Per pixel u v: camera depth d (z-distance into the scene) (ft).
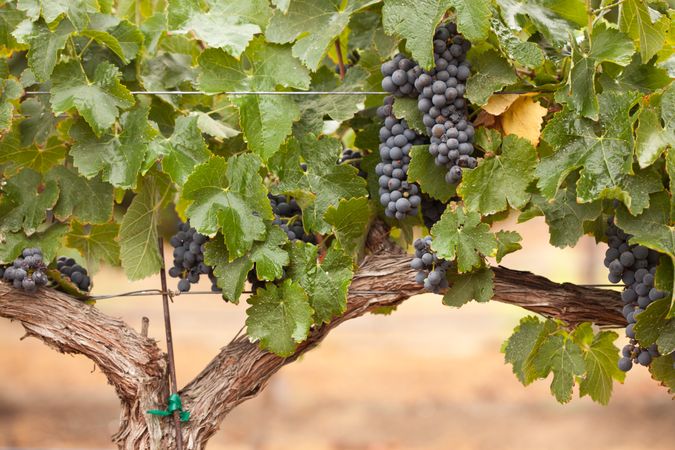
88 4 5.97
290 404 18.60
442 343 24.36
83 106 5.84
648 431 16.65
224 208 5.81
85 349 5.97
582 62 5.70
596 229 5.95
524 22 5.80
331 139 5.97
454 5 5.63
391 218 6.21
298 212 6.13
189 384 6.08
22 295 5.97
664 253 5.58
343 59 6.40
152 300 27.86
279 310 5.89
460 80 5.76
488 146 5.80
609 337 5.97
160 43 6.33
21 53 6.14
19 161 6.20
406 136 5.86
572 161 5.68
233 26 6.02
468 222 5.74
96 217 6.05
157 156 5.85
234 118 6.22
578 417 17.66
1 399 18.75
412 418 17.65
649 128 5.58
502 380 20.51
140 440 5.97
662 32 5.80
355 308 6.04
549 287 5.96
